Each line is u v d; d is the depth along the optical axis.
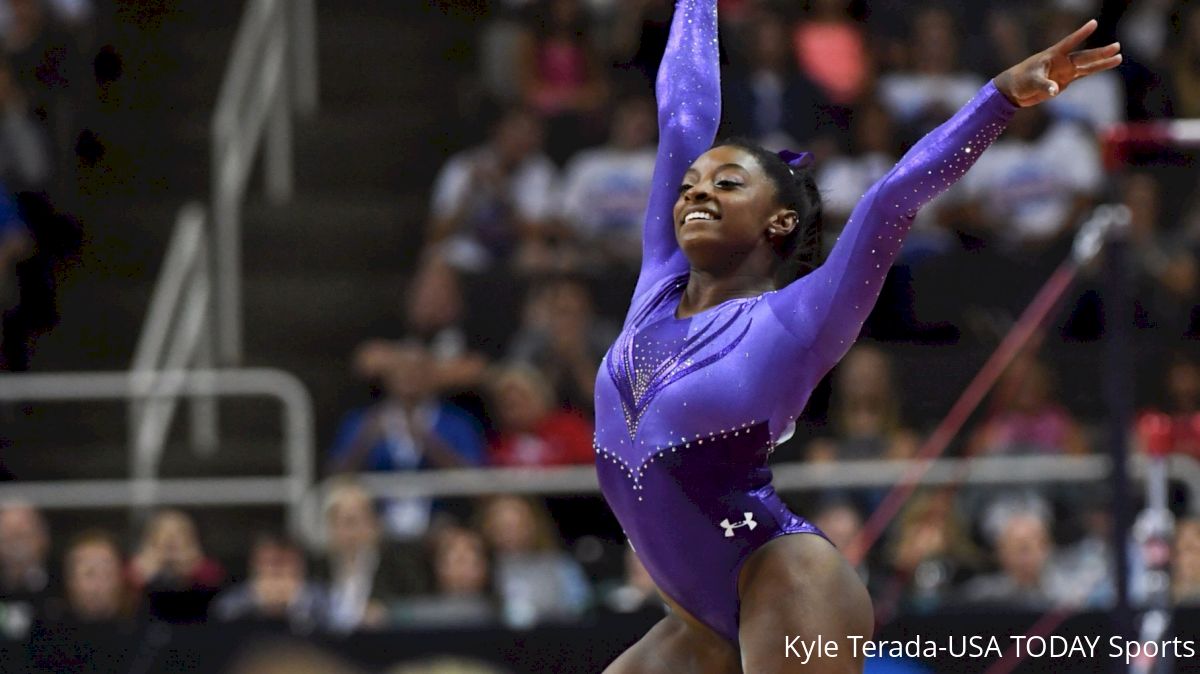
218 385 26.55
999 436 24.08
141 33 33.38
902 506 22.02
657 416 10.03
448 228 28.62
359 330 30.17
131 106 32.75
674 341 10.18
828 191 12.26
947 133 9.66
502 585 20.86
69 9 31.05
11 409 28.45
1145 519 16.25
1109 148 15.13
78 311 29.72
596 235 28.31
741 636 9.90
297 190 32.12
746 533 9.95
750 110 29.23
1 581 22.06
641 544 10.38
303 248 30.97
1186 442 22.98
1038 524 20.45
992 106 9.58
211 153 32.34
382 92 33.34
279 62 31.94
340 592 20.66
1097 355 27.23
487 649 18.42
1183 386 25.45
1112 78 29.94
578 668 18.36
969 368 26.73
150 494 25.03
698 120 11.31
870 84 29.39
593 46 31.34
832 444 23.81
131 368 29.59
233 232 29.91
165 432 28.22
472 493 22.41
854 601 9.87
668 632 10.91
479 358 25.83
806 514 23.80
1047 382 25.03
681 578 10.27
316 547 23.25
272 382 27.12
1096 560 20.84
